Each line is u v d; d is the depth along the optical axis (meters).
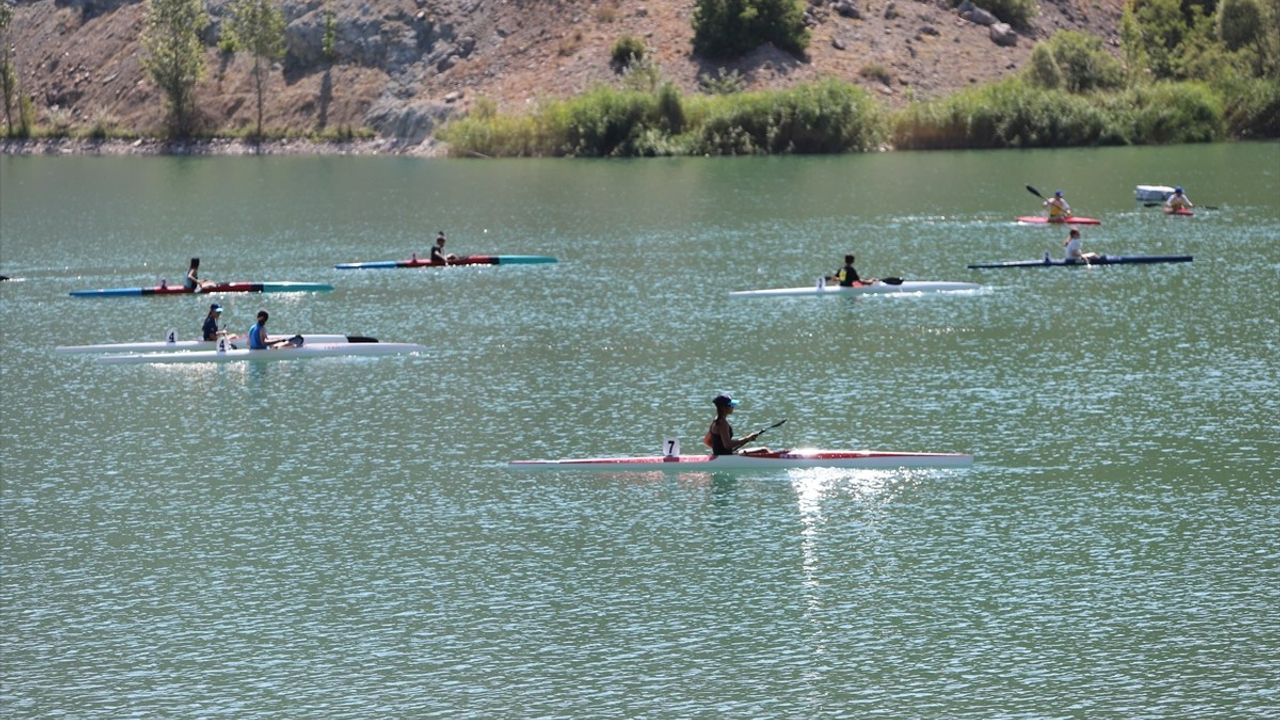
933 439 61.97
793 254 113.50
